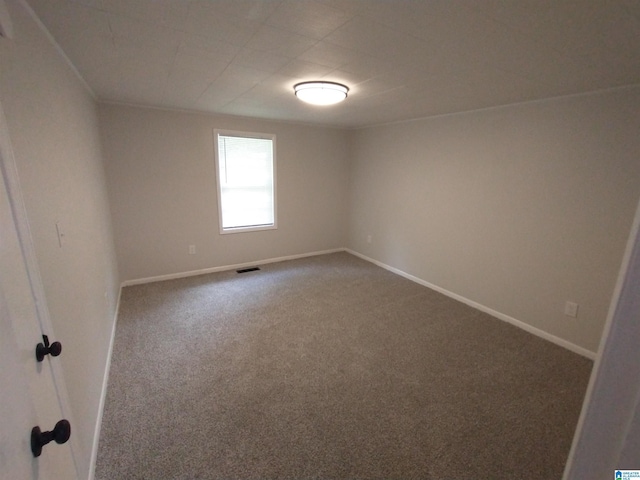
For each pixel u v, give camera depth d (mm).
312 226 5078
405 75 2102
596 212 2355
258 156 4387
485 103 2857
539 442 1660
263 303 3348
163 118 3590
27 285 847
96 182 2621
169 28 1470
